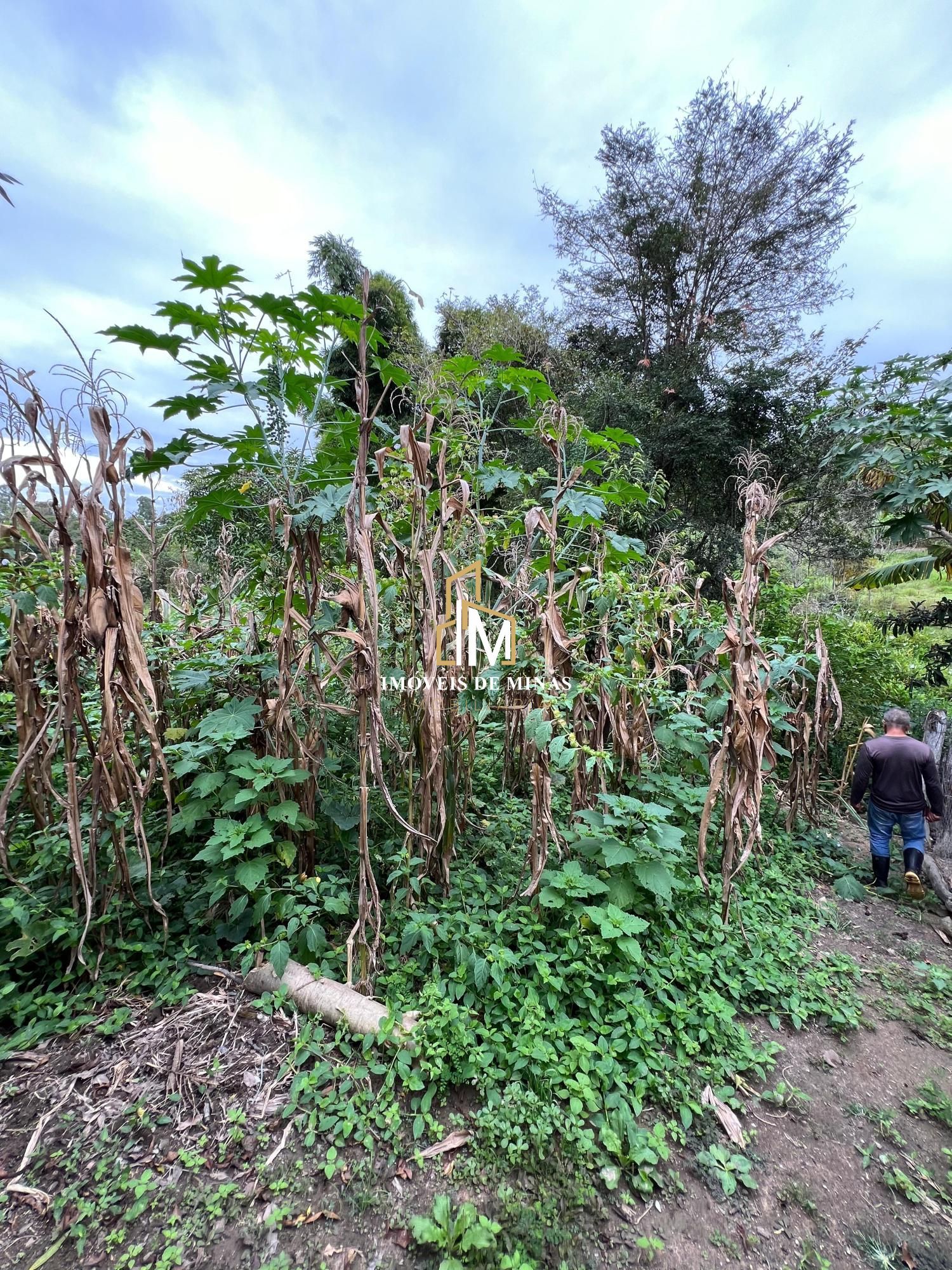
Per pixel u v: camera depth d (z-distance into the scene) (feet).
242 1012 6.07
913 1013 7.50
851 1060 6.67
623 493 10.04
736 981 7.30
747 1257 4.51
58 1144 4.77
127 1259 4.06
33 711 6.86
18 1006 5.91
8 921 6.05
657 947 7.53
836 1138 5.65
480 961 6.22
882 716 16.28
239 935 6.84
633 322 38.09
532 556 12.01
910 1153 5.54
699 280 36.52
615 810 7.42
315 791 7.59
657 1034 6.34
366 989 6.17
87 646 6.15
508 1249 4.31
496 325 35.09
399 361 28.32
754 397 29.81
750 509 8.05
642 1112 5.53
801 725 12.10
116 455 5.68
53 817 7.83
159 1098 5.19
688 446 29.19
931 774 10.53
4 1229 4.20
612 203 35.99
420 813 7.93
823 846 12.14
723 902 8.06
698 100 34.68
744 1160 5.23
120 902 6.59
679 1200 4.88
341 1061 5.61
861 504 29.84
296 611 7.17
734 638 7.75
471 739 8.93
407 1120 5.21
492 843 9.04
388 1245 4.31
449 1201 4.57
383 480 7.61
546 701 7.39
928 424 13.07
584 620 10.06
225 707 7.27
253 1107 5.18
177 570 13.60
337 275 23.36
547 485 15.64
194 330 7.39
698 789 9.57
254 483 8.62
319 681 7.30
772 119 33.50
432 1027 5.69
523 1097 5.31
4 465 5.19
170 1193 4.50
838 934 9.29
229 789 6.86
